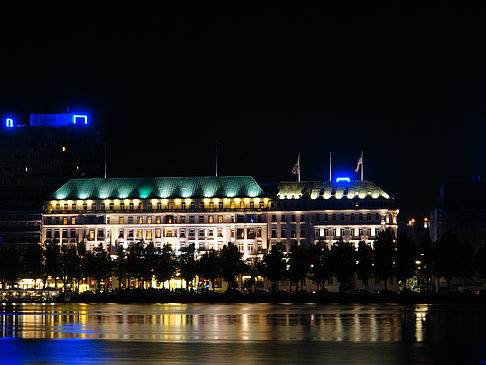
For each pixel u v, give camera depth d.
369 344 124.81
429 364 105.50
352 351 117.12
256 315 181.12
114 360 109.50
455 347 121.19
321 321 163.12
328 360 108.62
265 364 105.38
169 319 170.38
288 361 107.69
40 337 136.00
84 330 147.00
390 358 110.38
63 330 147.25
